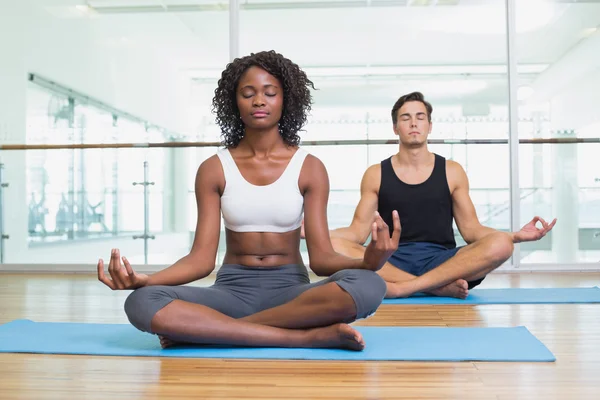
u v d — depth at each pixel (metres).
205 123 4.12
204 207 1.81
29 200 4.18
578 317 2.16
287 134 1.90
